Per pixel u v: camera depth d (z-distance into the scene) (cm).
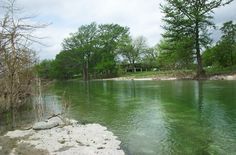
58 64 10244
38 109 1783
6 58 1391
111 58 10094
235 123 1459
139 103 2312
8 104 1691
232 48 5831
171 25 5347
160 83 4756
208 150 1067
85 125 1520
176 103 2203
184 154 1039
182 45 5216
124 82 6022
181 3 5141
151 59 10875
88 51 10288
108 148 1092
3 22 1254
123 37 10688
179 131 1348
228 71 5222
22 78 1700
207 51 6550
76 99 2844
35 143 1180
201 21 5056
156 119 1636
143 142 1191
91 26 10462
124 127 1467
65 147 1112
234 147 1089
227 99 2261
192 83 4203
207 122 1503
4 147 1146
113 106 2222
